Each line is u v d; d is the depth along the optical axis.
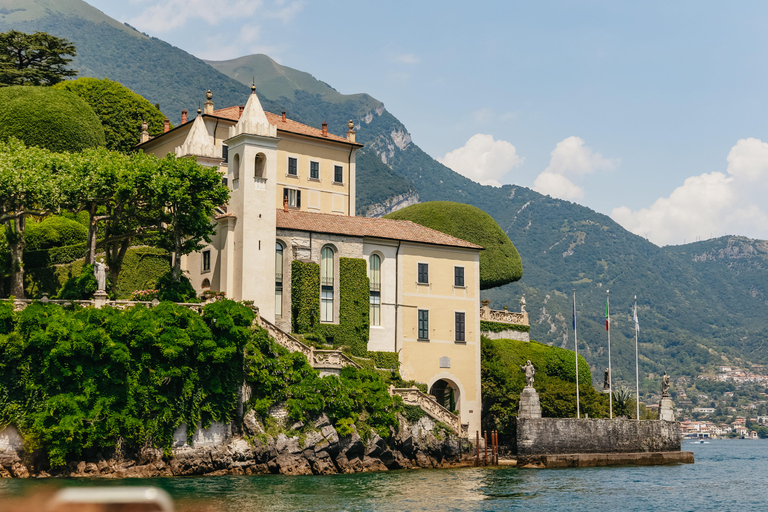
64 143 74.38
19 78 91.00
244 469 53.12
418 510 41.28
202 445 52.00
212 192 59.03
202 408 51.94
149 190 57.41
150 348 50.41
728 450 146.75
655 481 59.72
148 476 49.38
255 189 63.28
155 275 66.88
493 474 59.75
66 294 54.53
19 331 47.94
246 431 53.94
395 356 71.12
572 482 56.12
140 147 86.31
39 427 46.53
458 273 76.38
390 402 61.91
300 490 46.19
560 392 76.94
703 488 56.78
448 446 65.94
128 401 48.94
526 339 87.75
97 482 45.50
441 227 92.19
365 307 70.12
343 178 86.00
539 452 67.81
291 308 66.00
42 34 94.81
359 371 62.81
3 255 60.59
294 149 82.38
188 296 57.59
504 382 76.12
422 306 73.88
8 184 55.53
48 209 57.56
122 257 60.31
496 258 92.81
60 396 47.25
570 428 69.88
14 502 7.09
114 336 49.47
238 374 54.28
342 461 57.84
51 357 47.38
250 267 62.06
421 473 58.97
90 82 89.00
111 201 59.59
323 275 68.88
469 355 75.56
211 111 78.62
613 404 84.06
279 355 57.47
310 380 57.94
